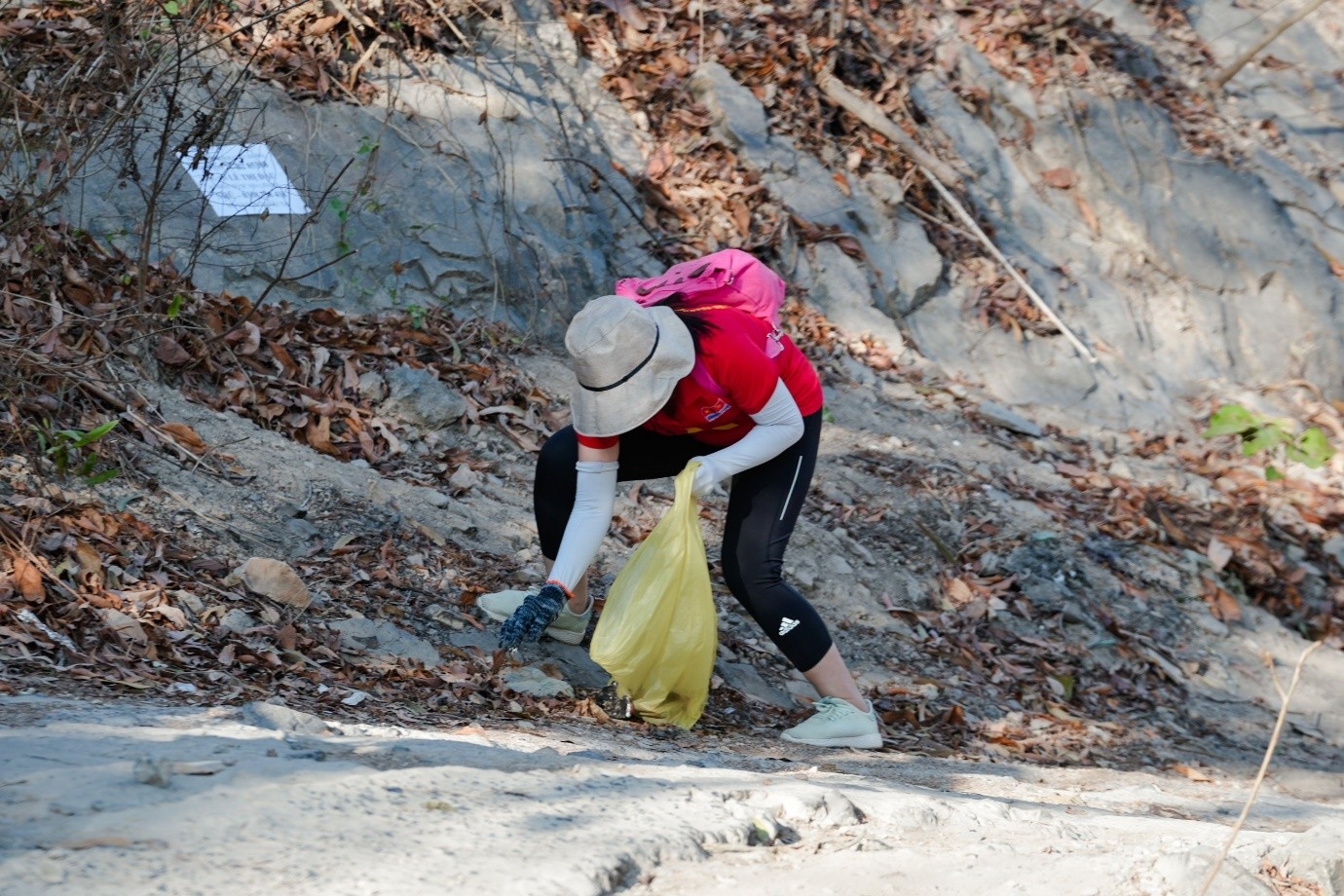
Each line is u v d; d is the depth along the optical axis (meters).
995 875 3.46
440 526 7.15
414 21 10.12
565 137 10.45
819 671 6.24
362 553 6.63
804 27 12.52
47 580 5.32
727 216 10.98
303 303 8.43
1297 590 10.32
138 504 6.18
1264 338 13.51
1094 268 13.20
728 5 12.39
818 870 3.40
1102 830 4.38
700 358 5.53
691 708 6.11
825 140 12.09
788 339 6.04
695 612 5.90
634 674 5.86
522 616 5.66
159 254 7.86
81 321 6.85
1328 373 13.53
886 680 7.55
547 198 9.98
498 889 2.86
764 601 6.09
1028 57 14.22
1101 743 7.53
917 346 11.68
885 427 10.39
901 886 3.32
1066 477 10.68
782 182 11.55
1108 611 9.16
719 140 11.41
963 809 4.32
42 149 7.48
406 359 8.41
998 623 8.67
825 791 4.14
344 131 9.34
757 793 4.09
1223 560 10.09
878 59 13.04
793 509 6.03
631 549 7.81
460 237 9.32
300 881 2.79
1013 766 6.52
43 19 8.09
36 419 6.30
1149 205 13.78
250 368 7.61
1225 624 9.52
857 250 11.53
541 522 6.32
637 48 11.54
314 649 5.62
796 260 11.23
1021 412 11.52
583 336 5.37
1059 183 13.60
